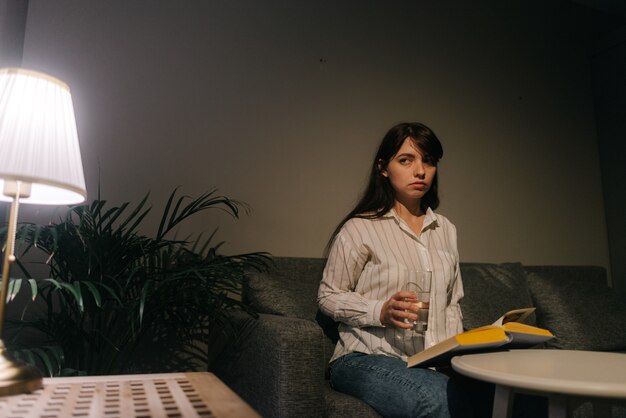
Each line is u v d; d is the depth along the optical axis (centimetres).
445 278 147
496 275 211
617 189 297
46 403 68
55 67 166
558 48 302
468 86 261
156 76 183
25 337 153
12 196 86
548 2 303
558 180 287
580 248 289
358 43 229
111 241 135
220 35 197
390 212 156
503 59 277
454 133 252
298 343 113
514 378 79
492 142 265
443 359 107
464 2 268
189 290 134
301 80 212
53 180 84
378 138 227
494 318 195
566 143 295
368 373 122
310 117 211
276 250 195
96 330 137
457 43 261
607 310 218
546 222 278
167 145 181
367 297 142
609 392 72
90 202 167
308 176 206
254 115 199
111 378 86
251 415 64
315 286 168
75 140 93
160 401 70
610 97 302
